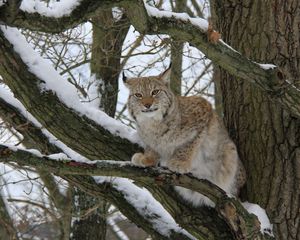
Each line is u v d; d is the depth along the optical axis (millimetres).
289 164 6500
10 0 4730
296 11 6695
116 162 5719
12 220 9992
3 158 5309
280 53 6637
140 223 6539
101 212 9445
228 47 5820
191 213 6441
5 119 6312
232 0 6977
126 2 5160
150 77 6902
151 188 6504
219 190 6086
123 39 9625
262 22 6746
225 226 6426
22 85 6043
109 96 9664
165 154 6844
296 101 6113
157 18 5477
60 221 10609
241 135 6805
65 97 6219
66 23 5148
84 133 6266
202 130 6746
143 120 6656
